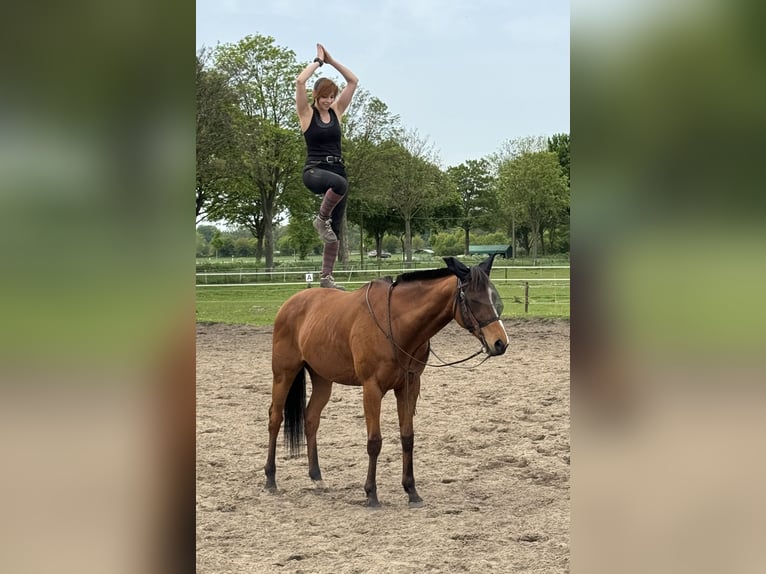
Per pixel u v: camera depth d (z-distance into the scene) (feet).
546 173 134.72
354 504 19.02
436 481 20.89
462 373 36.24
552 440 24.48
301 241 123.13
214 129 80.79
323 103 18.38
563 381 33.78
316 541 16.11
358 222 149.69
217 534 16.55
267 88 104.01
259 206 110.63
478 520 17.48
